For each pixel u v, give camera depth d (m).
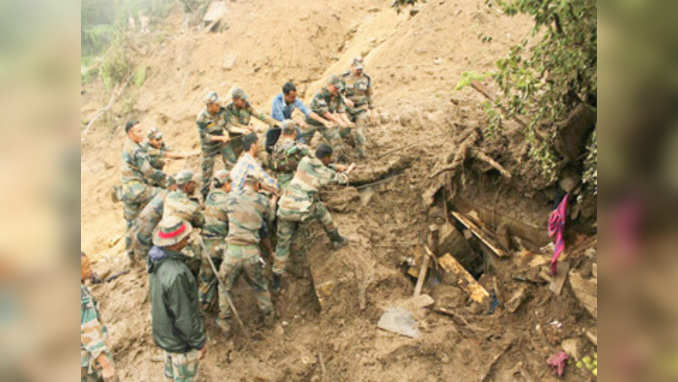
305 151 6.57
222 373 5.98
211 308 6.50
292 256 6.95
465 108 7.92
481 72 9.65
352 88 7.62
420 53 10.95
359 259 6.73
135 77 15.57
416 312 6.34
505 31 10.66
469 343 6.02
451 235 6.84
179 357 5.09
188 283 4.94
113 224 11.20
